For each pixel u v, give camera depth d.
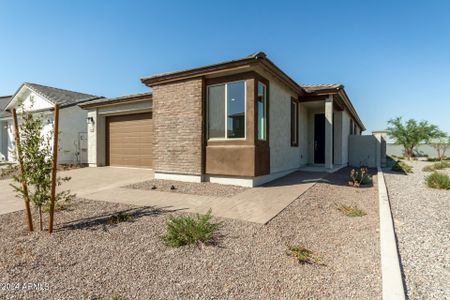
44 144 4.20
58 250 3.40
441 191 7.52
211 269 2.87
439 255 3.23
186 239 3.50
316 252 3.32
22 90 17.48
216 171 8.05
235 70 7.55
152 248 3.42
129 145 12.41
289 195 6.48
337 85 11.12
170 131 8.89
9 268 2.93
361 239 3.76
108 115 13.03
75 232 4.03
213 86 8.19
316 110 13.66
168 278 2.70
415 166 16.14
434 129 25.19
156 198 6.33
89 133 13.27
